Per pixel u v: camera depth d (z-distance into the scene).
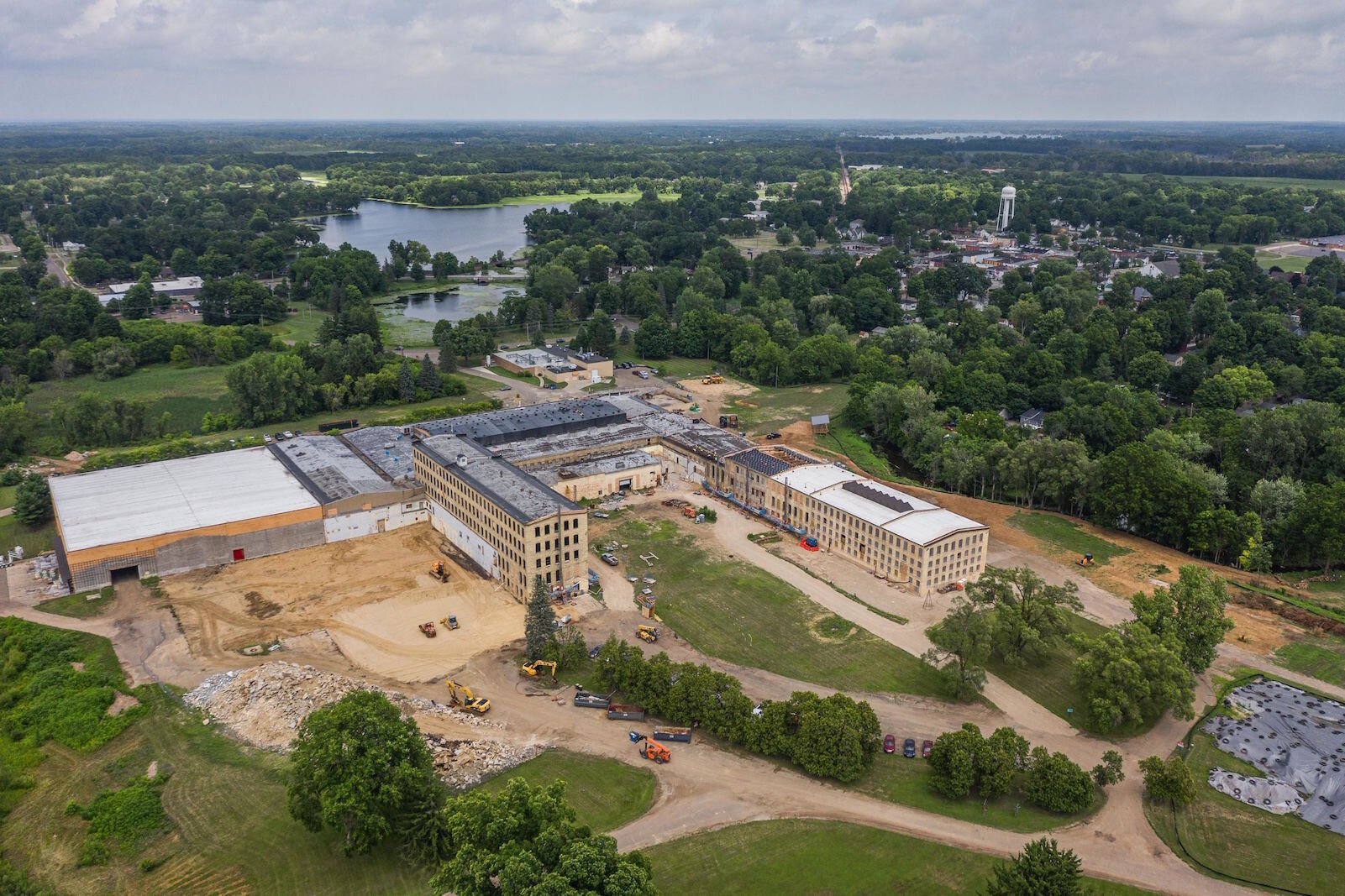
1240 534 190.88
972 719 137.25
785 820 113.12
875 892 101.62
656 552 193.12
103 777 119.31
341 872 102.88
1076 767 117.19
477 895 90.31
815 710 124.19
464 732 129.00
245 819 110.81
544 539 165.62
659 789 118.69
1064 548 199.50
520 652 151.88
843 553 194.00
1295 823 115.62
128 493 197.25
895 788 120.44
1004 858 107.06
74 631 156.38
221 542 181.88
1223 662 154.00
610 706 136.38
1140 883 104.12
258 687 135.75
